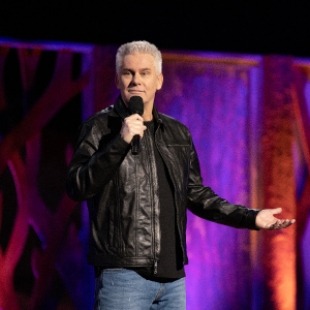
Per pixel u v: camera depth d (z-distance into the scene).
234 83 14.79
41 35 13.32
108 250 6.43
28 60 13.46
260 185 14.73
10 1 13.08
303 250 14.83
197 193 7.33
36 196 13.37
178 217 6.64
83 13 13.49
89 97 13.78
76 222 13.57
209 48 14.30
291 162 14.90
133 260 6.36
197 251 14.36
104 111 6.93
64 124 13.61
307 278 14.79
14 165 13.29
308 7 14.55
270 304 14.51
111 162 6.09
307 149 15.03
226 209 7.24
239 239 14.55
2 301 13.03
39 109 13.49
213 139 14.66
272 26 14.51
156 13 13.87
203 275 14.33
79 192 6.26
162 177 6.69
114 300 6.40
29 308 13.19
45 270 13.35
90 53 13.80
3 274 13.10
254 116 14.83
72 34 13.48
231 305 14.40
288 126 14.91
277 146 14.83
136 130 6.05
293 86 14.95
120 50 6.83
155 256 6.42
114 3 13.62
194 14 14.10
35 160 13.41
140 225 6.44
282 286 14.60
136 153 6.38
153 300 6.59
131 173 6.51
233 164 14.70
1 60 13.28
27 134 13.39
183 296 6.76
